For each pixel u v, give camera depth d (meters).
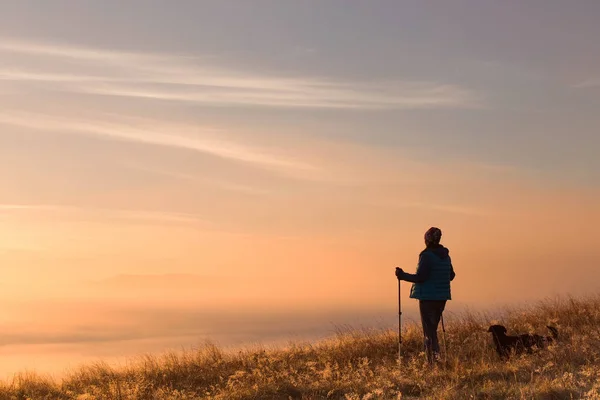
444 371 10.26
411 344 13.00
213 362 13.44
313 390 10.27
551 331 11.83
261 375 11.63
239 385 11.18
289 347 13.98
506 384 9.36
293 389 10.47
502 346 11.30
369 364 11.88
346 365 11.94
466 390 9.27
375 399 9.52
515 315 14.52
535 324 13.55
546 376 9.41
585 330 12.21
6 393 12.45
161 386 11.92
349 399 9.33
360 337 13.76
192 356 13.82
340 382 10.45
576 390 8.74
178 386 11.95
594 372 9.22
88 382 12.91
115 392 11.43
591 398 8.22
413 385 9.91
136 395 11.17
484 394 9.04
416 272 11.32
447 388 9.23
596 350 10.47
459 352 11.52
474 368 10.33
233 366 13.12
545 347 11.02
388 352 12.70
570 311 13.98
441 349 12.20
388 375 10.34
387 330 13.96
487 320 14.42
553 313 14.11
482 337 12.58
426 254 11.28
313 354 13.38
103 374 13.43
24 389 12.61
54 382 13.29
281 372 11.76
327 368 11.09
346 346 13.30
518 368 10.09
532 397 8.62
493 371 10.08
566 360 10.23
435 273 11.23
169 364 13.34
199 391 11.50
